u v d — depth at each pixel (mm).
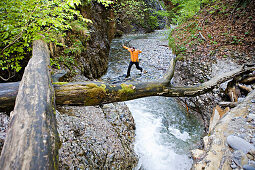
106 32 9742
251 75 3631
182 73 5465
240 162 1660
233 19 6121
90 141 2531
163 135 3611
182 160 2982
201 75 4758
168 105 4777
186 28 7742
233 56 4797
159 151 3170
